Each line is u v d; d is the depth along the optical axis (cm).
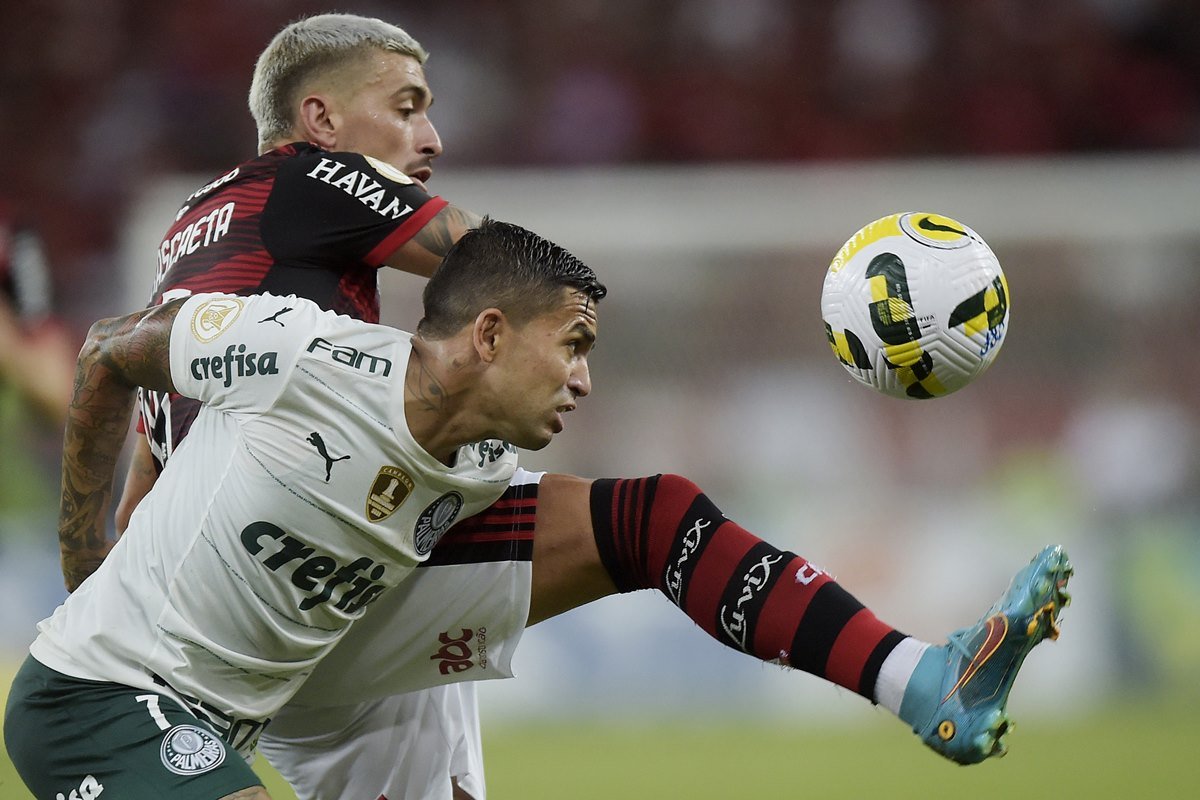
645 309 3894
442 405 1156
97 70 5203
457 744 1534
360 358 1154
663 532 1308
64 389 2261
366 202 1329
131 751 1149
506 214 3981
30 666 1225
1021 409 3816
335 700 1388
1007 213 3962
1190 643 3706
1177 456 3772
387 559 1205
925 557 3697
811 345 3866
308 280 1338
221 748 1145
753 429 3794
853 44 5362
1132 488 3772
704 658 3622
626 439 3788
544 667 3572
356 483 1157
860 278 1236
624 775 2778
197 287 1340
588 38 5381
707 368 3859
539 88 5300
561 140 5222
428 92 1534
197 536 1170
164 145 5100
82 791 1168
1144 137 5247
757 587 1254
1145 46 5362
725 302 3912
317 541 1167
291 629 1202
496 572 1336
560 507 1346
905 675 1182
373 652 1348
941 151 5234
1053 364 3875
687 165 5225
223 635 1185
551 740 3284
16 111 5122
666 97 5297
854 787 2630
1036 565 1150
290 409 1148
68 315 4078
